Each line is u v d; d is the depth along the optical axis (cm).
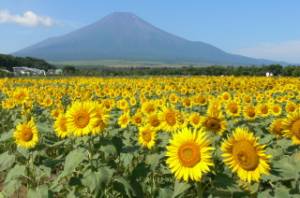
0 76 6769
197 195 554
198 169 523
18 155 836
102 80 4241
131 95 2394
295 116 690
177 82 3775
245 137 533
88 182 649
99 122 676
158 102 1741
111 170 664
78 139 711
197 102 1708
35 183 774
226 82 3612
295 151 727
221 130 742
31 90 2600
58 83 4062
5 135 881
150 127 906
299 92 2469
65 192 864
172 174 721
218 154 595
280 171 571
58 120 818
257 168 519
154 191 730
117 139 733
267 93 2598
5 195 759
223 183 541
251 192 568
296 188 583
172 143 545
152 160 744
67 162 662
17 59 11931
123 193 690
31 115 1457
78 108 680
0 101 2194
